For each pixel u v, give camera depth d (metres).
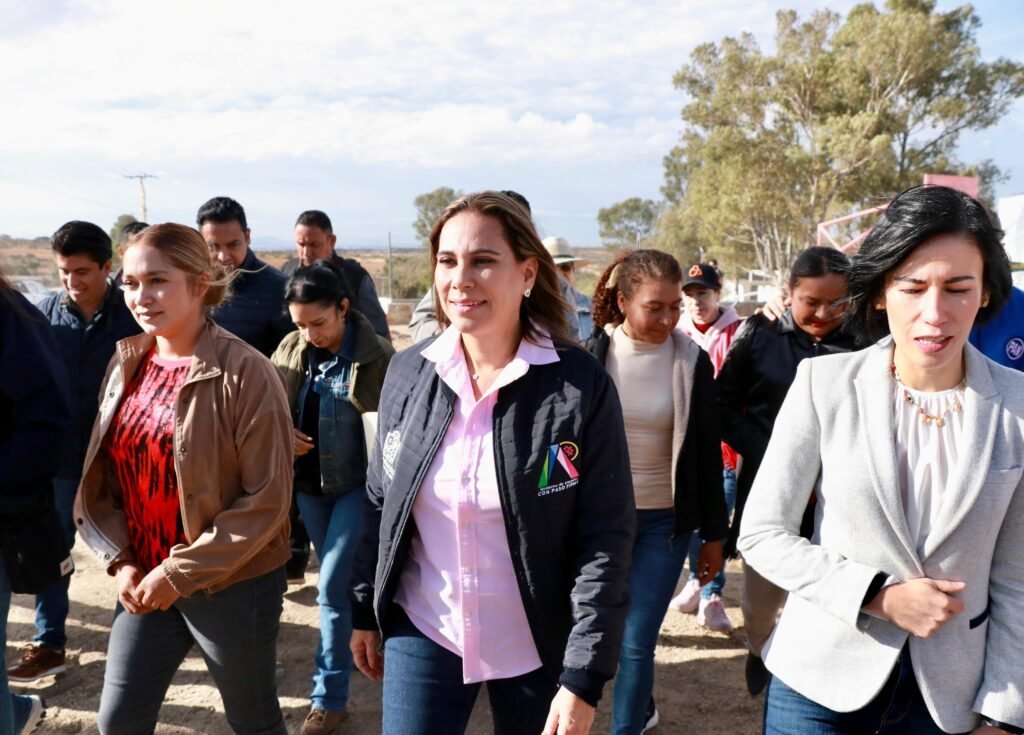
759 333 3.22
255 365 2.30
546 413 1.81
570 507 1.81
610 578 1.77
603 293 3.07
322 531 3.43
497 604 1.87
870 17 36.31
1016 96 36.62
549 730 1.69
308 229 4.79
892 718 1.70
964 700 1.62
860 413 1.72
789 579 1.71
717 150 37.12
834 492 1.71
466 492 1.83
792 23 37.38
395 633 1.99
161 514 2.28
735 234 41.22
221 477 2.26
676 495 2.81
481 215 1.81
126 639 2.22
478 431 1.87
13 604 4.46
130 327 3.76
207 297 2.39
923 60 35.41
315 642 4.03
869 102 36.75
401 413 1.97
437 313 2.12
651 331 2.88
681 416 2.80
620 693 2.77
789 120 38.69
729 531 3.26
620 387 2.92
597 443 1.83
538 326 1.94
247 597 2.28
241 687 2.32
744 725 3.28
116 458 2.33
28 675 3.56
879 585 1.60
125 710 2.21
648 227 73.62
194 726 3.26
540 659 1.89
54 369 2.45
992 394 1.62
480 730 3.27
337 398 3.26
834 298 2.99
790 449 1.81
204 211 4.00
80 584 4.71
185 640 2.30
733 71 37.44
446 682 1.91
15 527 2.39
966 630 1.61
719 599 4.17
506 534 1.82
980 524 1.57
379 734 3.22
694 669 3.75
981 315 1.69
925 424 1.67
